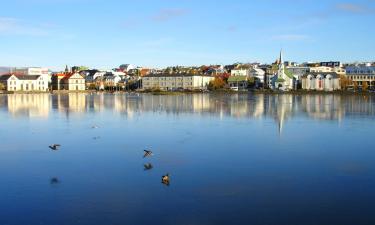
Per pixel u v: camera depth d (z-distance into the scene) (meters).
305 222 33.59
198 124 96.19
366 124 95.75
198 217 34.78
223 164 52.88
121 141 71.62
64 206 37.53
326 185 43.44
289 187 42.75
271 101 192.88
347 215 34.94
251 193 40.84
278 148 63.97
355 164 52.97
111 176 47.41
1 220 34.47
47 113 129.38
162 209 36.62
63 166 52.56
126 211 36.19
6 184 44.41
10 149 64.50
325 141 70.69
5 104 175.62
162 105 165.00
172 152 61.00
